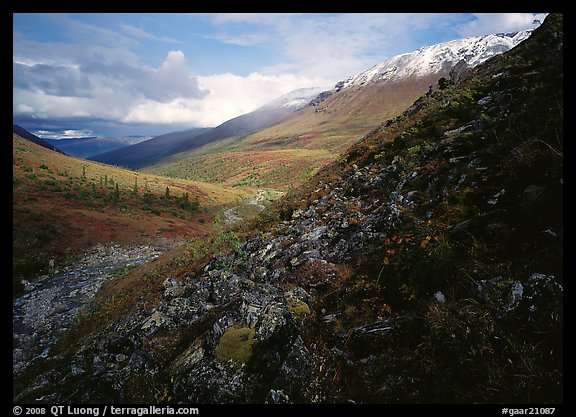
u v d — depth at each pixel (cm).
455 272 585
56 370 915
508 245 565
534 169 643
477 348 463
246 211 6950
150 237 4903
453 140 1045
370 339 582
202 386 604
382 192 1224
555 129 651
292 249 1162
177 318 890
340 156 2284
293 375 580
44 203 5456
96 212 5641
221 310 808
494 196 685
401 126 1719
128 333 898
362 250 901
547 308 448
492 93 1168
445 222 727
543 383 399
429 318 534
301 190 2111
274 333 646
